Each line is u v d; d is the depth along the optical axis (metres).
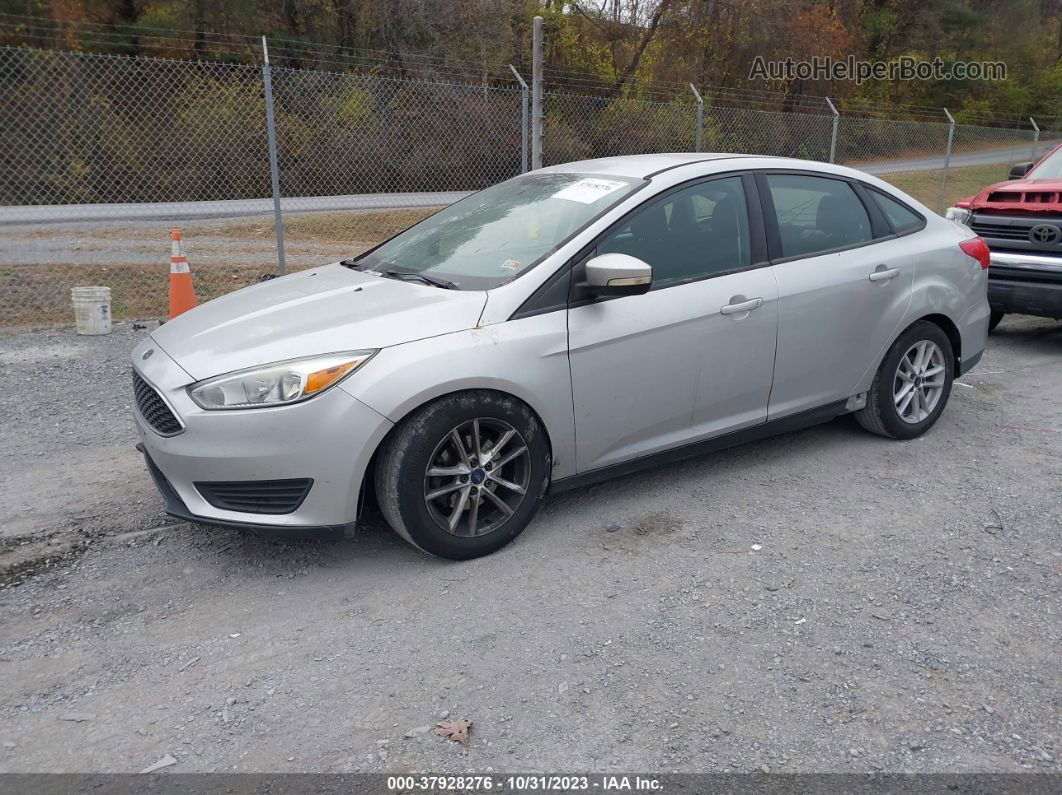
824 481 4.53
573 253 3.80
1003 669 2.93
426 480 3.48
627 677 2.88
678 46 27.77
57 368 6.63
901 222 5.00
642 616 3.24
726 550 3.77
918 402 5.12
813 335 4.48
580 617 3.24
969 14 38.19
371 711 2.72
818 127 15.05
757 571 3.58
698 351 4.08
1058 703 2.76
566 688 2.82
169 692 2.83
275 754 2.53
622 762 2.49
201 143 15.87
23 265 11.05
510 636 3.12
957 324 5.13
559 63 25.95
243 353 3.40
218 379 3.33
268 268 11.46
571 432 3.80
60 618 3.27
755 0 27.11
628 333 3.85
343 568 3.63
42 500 4.29
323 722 2.67
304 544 3.84
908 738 2.59
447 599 3.38
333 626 3.20
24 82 15.24
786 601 3.35
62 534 3.94
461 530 3.65
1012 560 3.69
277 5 22.25
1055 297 7.03
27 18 18.70
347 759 2.51
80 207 14.67
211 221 14.39
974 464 4.78
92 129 15.65
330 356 3.34
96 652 3.05
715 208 4.26
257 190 15.76
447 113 14.45
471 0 22.61
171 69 15.95
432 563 3.66
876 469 4.70
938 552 3.76
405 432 3.41
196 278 10.63
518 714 2.70
